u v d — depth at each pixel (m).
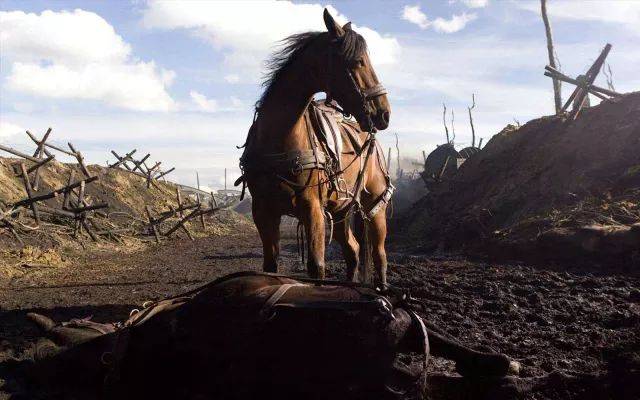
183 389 3.39
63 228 16.73
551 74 15.92
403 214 19.45
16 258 12.73
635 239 9.21
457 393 3.44
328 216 5.64
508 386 3.42
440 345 3.37
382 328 3.22
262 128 5.32
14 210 15.16
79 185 16.88
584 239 9.62
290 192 5.16
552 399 3.54
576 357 4.79
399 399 3.26
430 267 10.27
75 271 12.09
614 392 3.62
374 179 6.50
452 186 18.42
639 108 13.94
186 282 10.21
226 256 15.40
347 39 5.16
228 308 3.31
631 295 6.99
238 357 3.26
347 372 3.21
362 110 5.22
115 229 19.08
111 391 3.48
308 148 5.24
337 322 3.21
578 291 7.50
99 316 7.03
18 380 3.94
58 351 3.74
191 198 30.30
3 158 20.06
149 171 27.52
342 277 9.85
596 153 13.39
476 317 6.35
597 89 15.40
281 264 12.45
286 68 5.38
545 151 15.17
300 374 3.23
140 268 12.63
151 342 3.39
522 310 6.61
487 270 9.52
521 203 13.81
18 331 5.98
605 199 11.50
